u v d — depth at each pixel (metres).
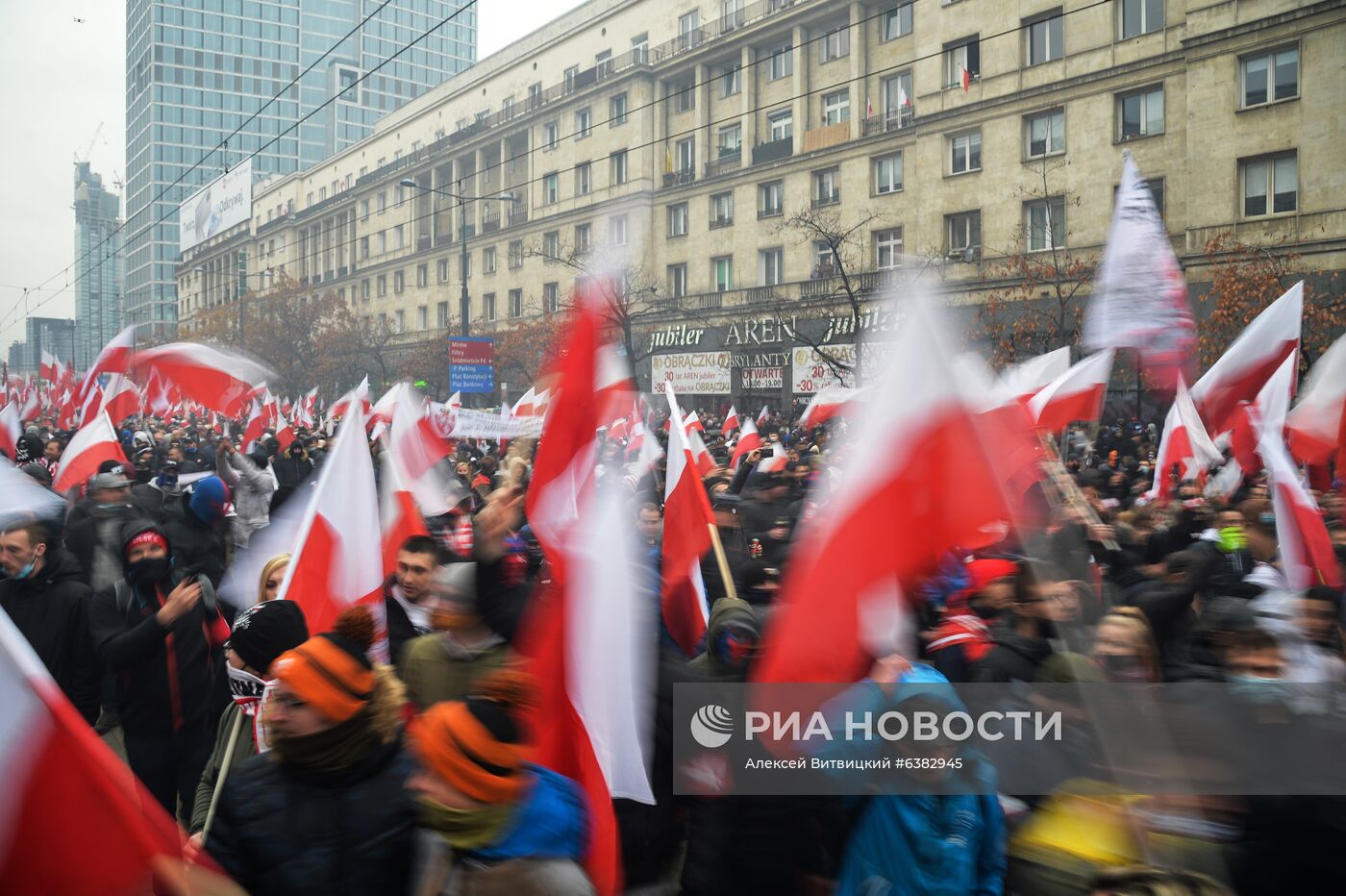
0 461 2.82
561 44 51.28
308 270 79.62
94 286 198.88
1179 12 28.27
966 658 4.20
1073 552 5.12
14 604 4.92
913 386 2.74
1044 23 31.20
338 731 2.48
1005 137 31.92
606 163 46.75
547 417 3.14
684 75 44.16
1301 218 25.94
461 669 3.82
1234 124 27.05
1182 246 28.22
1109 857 2.95
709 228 42.41
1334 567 6.05
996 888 3.02
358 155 71.69
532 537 5.81
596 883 2.94
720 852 3.54
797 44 39.00
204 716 4.72
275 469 13.53
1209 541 6.90
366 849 2.45
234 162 145.00
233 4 145.00
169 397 18.72
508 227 53.62
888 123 35.88
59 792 1.90
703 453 10.16
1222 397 9.23
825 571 2.83
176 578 5.19
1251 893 2.89
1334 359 7.48
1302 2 25.67
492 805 2.48
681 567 5.27
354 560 4.19
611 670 3.13
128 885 1.92
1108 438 20.17
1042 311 28.69
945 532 2.77
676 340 41.88
